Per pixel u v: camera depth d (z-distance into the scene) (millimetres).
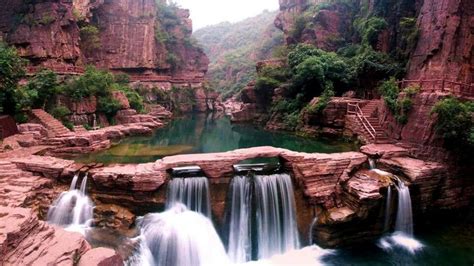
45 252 9094
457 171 16969
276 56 51656
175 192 14820
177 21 75125
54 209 14148
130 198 14367
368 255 14648
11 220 9516
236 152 16703
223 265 14266
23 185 14211
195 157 15844
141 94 52812
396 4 31734
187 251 13898
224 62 120938
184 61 73312
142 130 31594
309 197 15578
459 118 16031
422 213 16500
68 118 27594
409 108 19453
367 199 14500
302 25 49938
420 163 16875
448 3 23172
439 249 15055
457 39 22469
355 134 24641
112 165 15781
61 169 14945
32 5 37906
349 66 34438
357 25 41125
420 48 25859
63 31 39094
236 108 66938
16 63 22922
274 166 17188
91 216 14094
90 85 31234
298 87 35281
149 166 15281
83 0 46469
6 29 37844
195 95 68562
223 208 15336
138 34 58219
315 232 15461
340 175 16234
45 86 26766
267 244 15586
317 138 28750
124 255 12188
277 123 36250
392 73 28812
